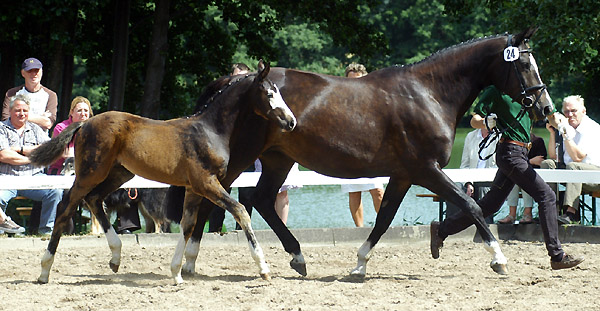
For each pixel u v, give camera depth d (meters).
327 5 24.11
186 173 8.38
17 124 11.80
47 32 20.72
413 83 8.98
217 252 11.19
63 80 22.20
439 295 7.93
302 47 57.84
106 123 8.35
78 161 8.46
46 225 12.01
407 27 63.91
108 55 24.58
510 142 9.43
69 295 7.88
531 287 8.31
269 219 9.48
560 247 9.35
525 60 8.98
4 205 11.68
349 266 10.32
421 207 19.73
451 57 9.10
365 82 9.02
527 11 20.30
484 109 9.39
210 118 8.52
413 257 10.95
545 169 12.15
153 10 24.84
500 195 9.79
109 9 23.55
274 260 10.70
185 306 7.43
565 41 19.45
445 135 8.91
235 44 26.16
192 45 25.97
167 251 11.27
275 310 7.21
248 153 8.88
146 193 12.26
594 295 7.80
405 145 8.86
